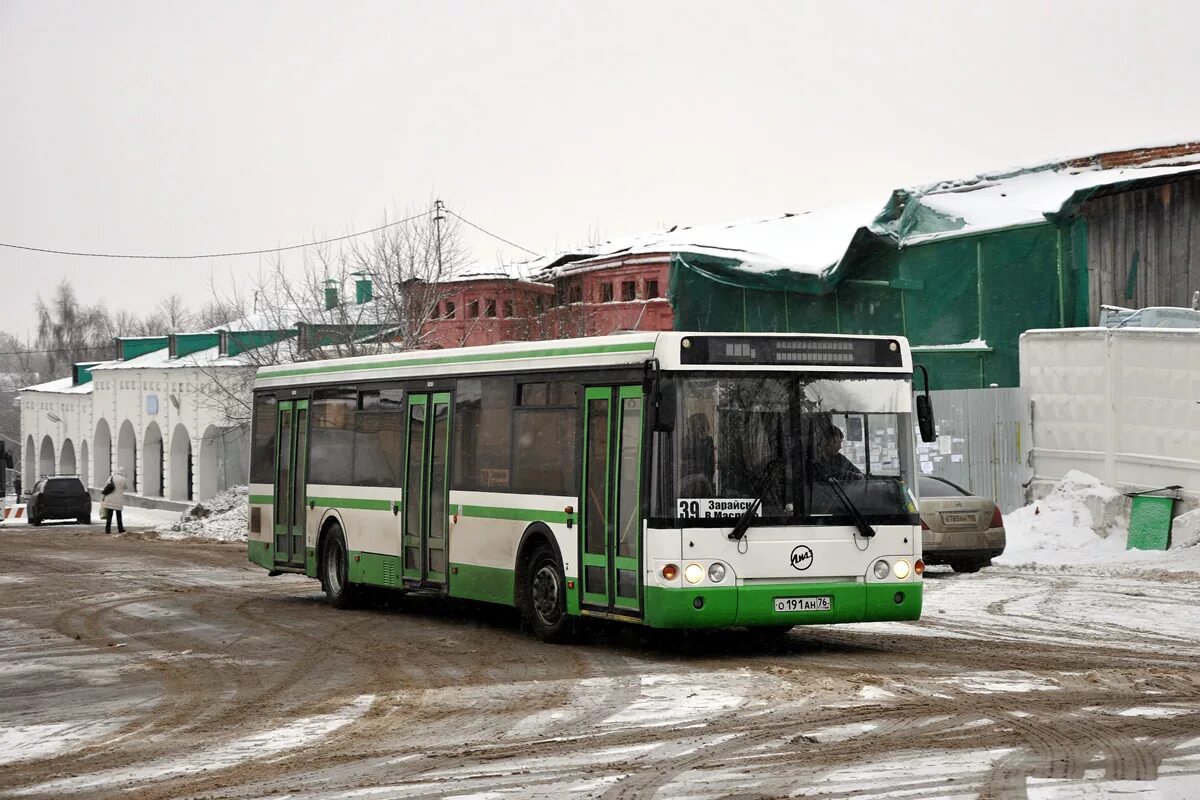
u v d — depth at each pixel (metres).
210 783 8.92
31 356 151.00
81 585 25.88
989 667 12.91
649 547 13.62
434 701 11.90
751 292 37.78
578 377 15.12
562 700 11.70
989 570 23.23
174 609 20.92
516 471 16.16
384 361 19.52
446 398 17.81
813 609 13.77
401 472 18.80
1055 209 31.59
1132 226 31.45
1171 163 32.75
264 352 45.53
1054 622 16.52
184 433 60.28
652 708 11.15
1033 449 27.48
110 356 144.88
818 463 13.97
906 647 14.64
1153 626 16.00
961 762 8.69
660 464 13.62
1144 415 25.05
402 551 18.69
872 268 35.28
